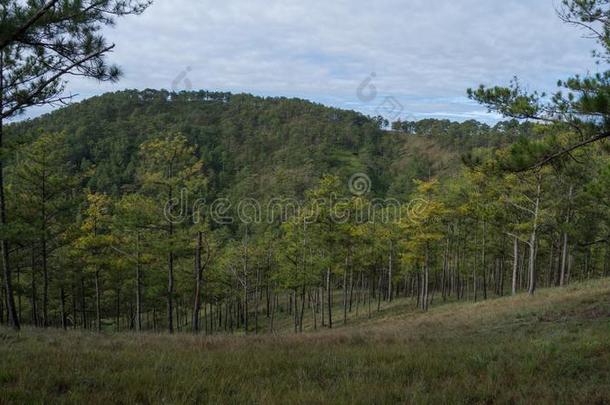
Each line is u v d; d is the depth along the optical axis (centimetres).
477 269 4291
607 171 1108
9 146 1335
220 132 17888
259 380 669
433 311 3416
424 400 550
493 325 1761
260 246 4362
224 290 4444
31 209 2302
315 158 14712
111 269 3120
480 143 15138
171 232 2414
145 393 578
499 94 912
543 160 944
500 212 2842
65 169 2469
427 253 3709
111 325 5012
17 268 2823
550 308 1866
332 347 1097
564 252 3150
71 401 529
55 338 1373
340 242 3150
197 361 810
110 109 17438
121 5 754
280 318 5316
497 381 653
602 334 1127
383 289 6225
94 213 2791
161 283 2911
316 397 559
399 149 17438
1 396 527
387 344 1170
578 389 606
